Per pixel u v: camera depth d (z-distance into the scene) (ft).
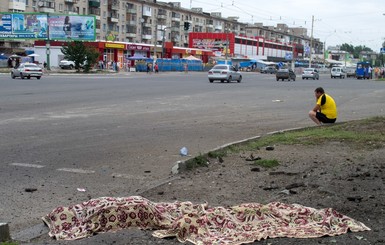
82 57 211.00
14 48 271.49
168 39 393.70
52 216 16.58
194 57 319.68
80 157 29.40
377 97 88.84
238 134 39.47
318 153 29.86
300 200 19.49
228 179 23.93
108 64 250.98
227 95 86.63
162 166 27.17
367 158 27.81
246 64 357.20
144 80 147.84
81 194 21.31
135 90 95.96
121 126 43.57
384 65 424.05
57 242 14.92
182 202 18.58
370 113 59.41
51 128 41.45
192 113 55.52
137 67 257.96
